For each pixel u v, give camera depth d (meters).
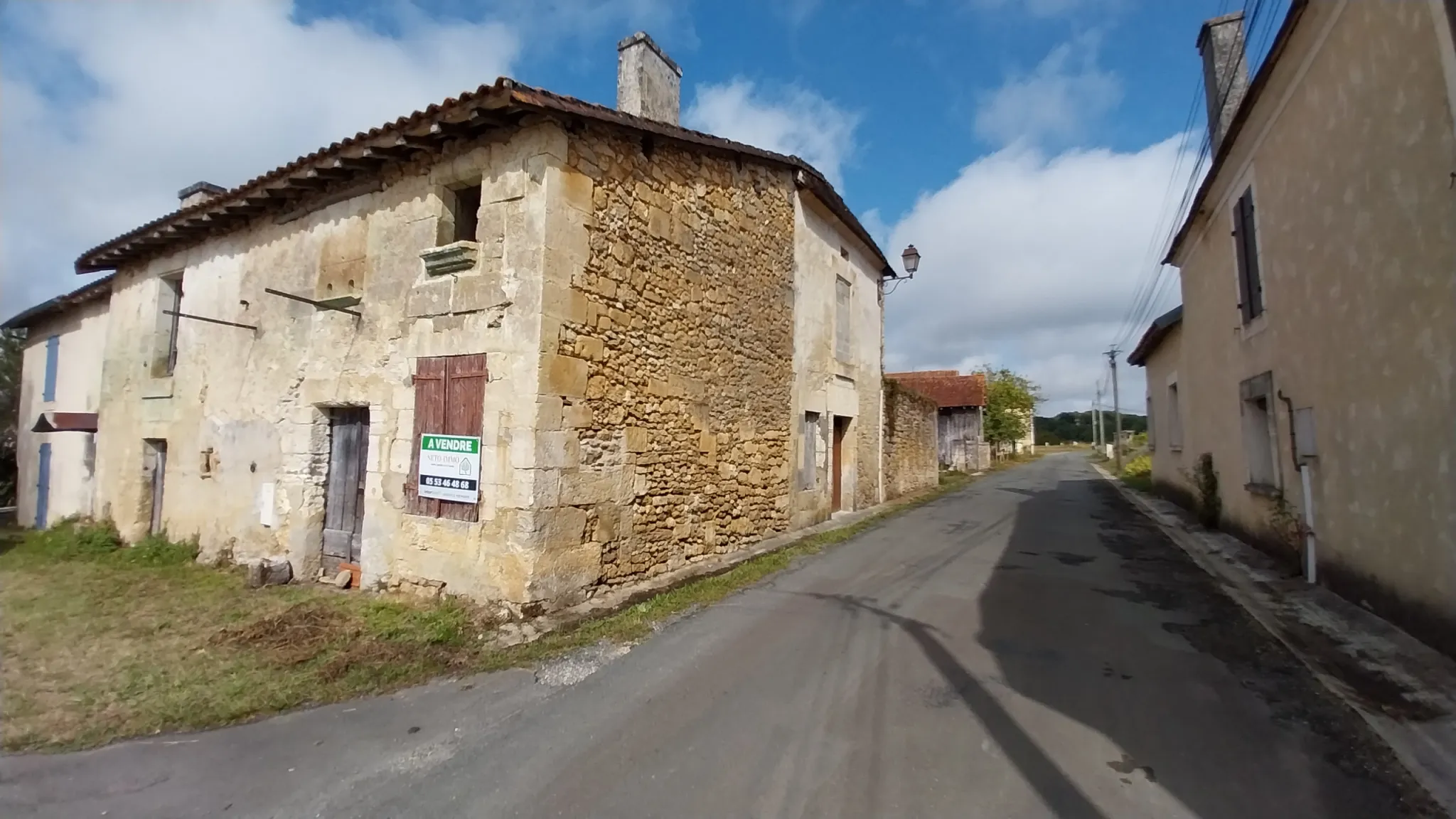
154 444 9.27
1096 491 16.86
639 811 2.58
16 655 4.57
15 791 2.85
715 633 4.83
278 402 7.29
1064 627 4.86
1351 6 4.65
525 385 5.34
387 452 6.20
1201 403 9.96
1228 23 9.17
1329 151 5.10
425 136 5.86
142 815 2.68
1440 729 3.02
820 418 10.73
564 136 5.63
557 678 4.04
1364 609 4.74
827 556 7.73
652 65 8.66
